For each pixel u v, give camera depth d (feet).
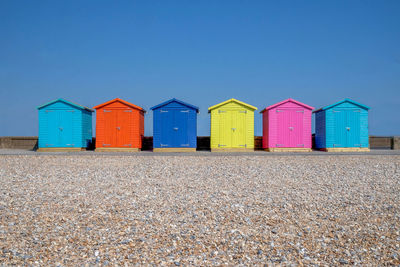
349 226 25.30
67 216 27.17
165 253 21.04
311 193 33.99
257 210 28.68
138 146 75.72
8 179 40.37
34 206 29.66
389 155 61.21
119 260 20.11
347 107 76.07
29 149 83.56
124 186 36.88
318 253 21.27
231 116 75.20
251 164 50.44
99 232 24.02
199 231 24.29
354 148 75.61
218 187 36.32
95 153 67.36
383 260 20.36
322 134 77.77
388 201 31.24
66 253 20.92
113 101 75.46
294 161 53.47
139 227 24.95
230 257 20.63
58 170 45.98
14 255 20.53
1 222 25.73
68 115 76.64
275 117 75.41
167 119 74.59
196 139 77.41
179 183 38.22
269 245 22.26
